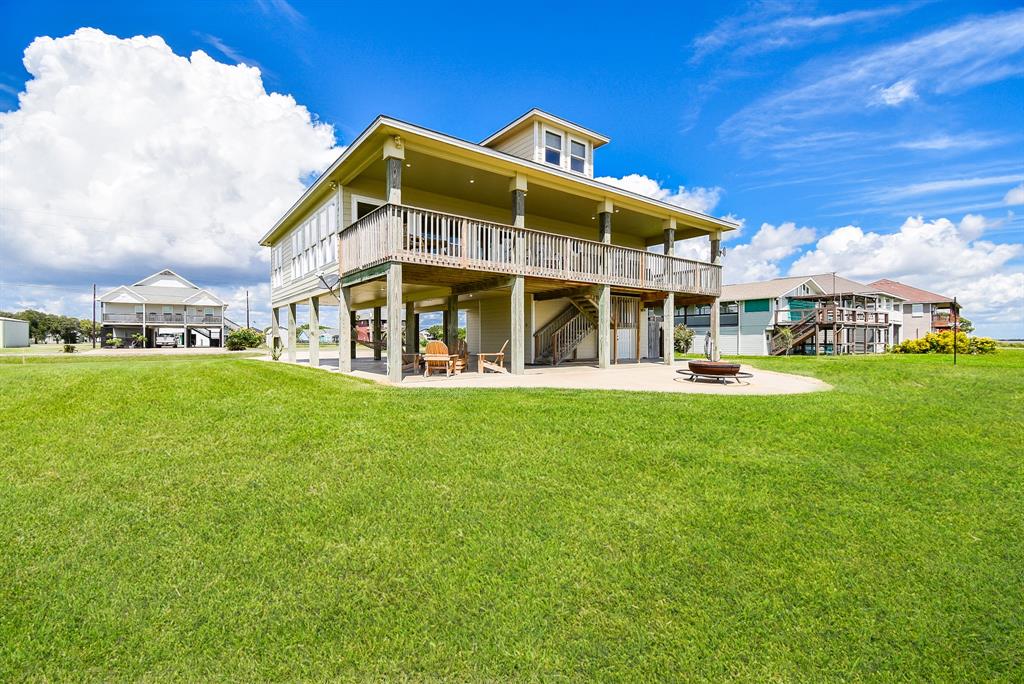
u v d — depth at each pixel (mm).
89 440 4441
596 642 2207
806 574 2729
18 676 1944
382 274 8664
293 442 4527
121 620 2258
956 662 2131
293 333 15281
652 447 4586
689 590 2572
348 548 2879
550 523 3209
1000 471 4277
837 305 25125
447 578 2629
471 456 4289
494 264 9781
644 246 18812
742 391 8109
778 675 2055
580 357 15898
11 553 2723
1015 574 2770
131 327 41781
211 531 3012
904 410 6371
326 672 2018
